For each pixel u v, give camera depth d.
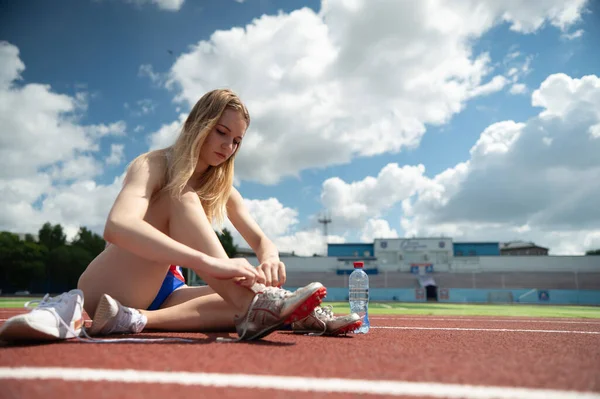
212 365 0.94
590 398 0.71
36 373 0.82
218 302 1.76
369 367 0.96
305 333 1.84
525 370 0.95
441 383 0.80
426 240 37.97
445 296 32.25
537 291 31.56
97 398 0.66
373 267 37.59
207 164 1.81
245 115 1.78
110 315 1.52
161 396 0.68
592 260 34.62
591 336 2.04
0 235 41.84
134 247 1.37
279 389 0.74
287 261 38.12
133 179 1.52
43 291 42.38
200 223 1.54
